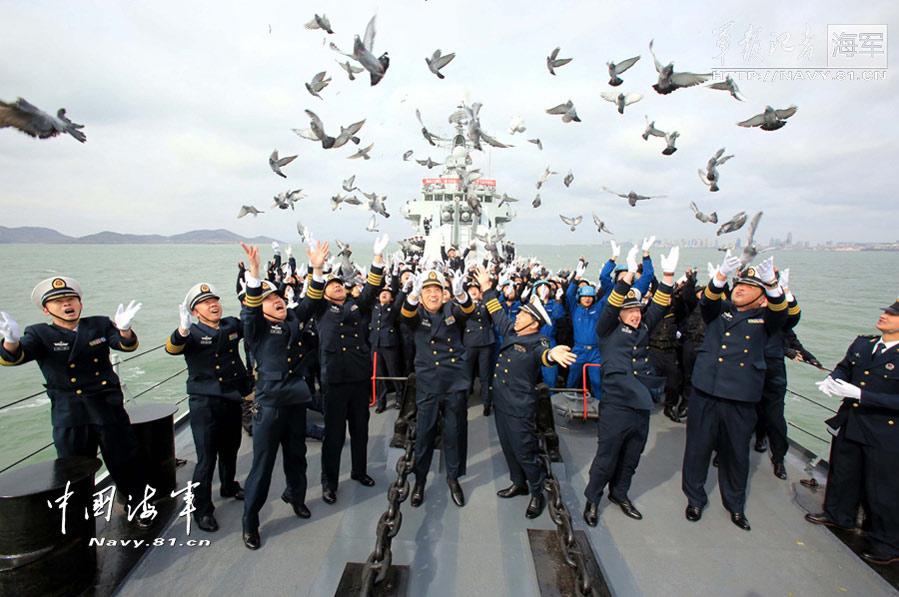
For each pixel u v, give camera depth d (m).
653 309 4.20
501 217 19.08
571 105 5.82
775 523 4.09
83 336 3.57
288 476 3.99
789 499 4.47
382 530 3.18
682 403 6.55
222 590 3.19
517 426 3.98
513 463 4.30
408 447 4.23
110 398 3.67
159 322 25.75
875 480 3.63
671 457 5.33
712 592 3.28
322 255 4.09
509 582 3.28
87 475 3.17
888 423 3.62
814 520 4.07
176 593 3.16
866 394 3.63
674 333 6.47
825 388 3.83
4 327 3.24
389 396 7.09
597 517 4.10
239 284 7.20
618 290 4.04
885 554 3.58
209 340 3.90
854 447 3.84
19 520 2.89
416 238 16.23
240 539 3.72
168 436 4.27
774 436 4.84
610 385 4.01
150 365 17.22
